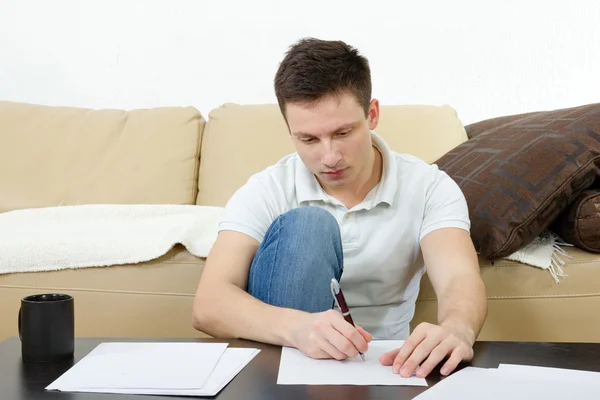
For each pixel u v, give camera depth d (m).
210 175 2.39
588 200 1.66
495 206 1.64
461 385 0.86
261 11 2.69
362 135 1.26
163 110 2.51
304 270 1.22
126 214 2.02
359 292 1.47
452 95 2.62
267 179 1.47
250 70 2.70
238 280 1.34
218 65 2.71
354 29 2.65
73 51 2.72
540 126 1.82
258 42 2.69
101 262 1.79
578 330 1.66
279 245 1.25
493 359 0.98
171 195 2.38
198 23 2.70
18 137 2.44
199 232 1.84
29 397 0.84
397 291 1.47
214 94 2.72
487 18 2.58
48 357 1.00
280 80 1.24
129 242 1.80
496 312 1.68
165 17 2.71
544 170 1.66
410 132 2.33
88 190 2.37
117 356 1.00
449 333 0.99
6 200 2.35
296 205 1.46
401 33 2.63
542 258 1.66
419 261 1.48
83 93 2.74
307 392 0.85
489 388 0.85
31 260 1.80
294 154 1.54
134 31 2.71
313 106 1.20
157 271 1.79
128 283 1.80
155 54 2.72
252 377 0.92
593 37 2.53
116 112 2.53
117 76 2.72
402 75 2.64
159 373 0.92
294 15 2.67
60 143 2.44
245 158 2.36
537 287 1.66
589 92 2.55
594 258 1.66
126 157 2.41
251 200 1.44
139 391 0.85
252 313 1.15
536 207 1.62
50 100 2.74
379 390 0.86
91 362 0.97
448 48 2.61
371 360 1.00
